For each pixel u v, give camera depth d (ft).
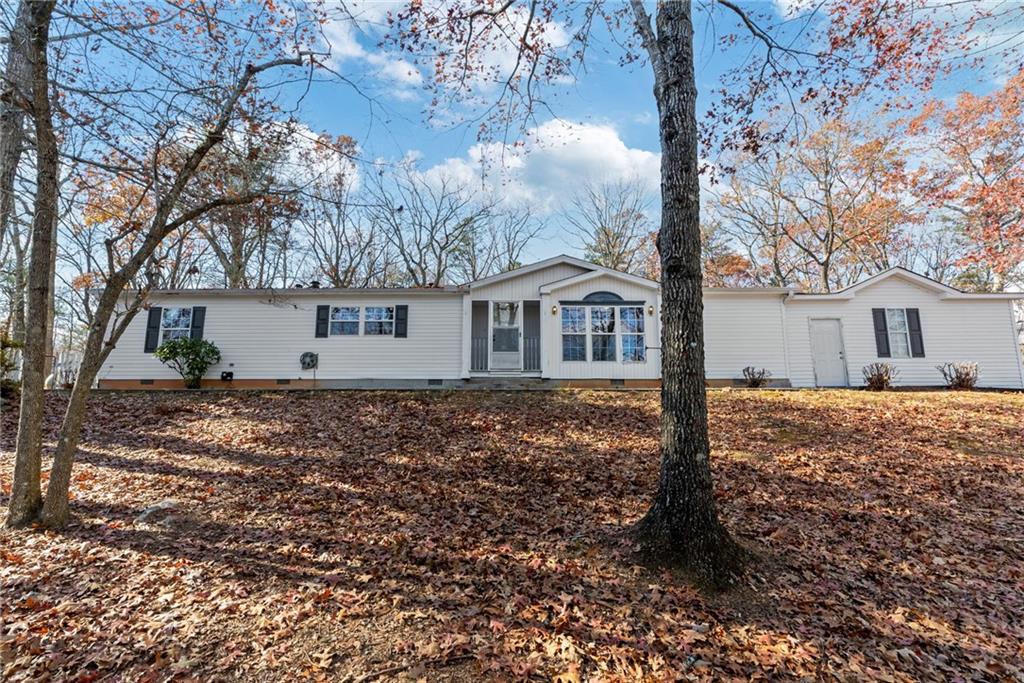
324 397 40.73
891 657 11.02
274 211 22.03
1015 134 65.72
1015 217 66.54
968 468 24.00
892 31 20.66
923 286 51.62
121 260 22.94
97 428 31.12
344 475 23.63
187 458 25.89
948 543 16.69
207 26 17.67
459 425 32.73
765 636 11.60
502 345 50.49
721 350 50.57
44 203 17.63
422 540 16.92
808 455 26.18
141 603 12.78
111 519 18.12
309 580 14.15
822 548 16.17
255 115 19.86
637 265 97.30
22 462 17.30
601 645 11.20
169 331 48.83
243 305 49.62
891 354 50.88
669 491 14.75
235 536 17.04
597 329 49.47
